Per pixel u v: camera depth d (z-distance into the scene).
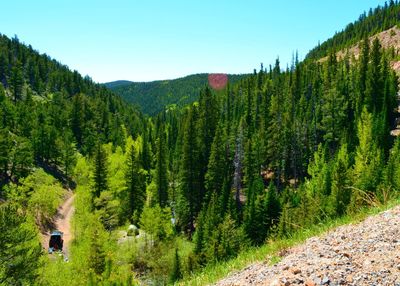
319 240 9.95
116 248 50.22
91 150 135.38
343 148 73.56
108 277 32.53
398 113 97.62
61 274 36.81
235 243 38.06
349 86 113.75
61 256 47.12
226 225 43.03
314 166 78.88
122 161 88.50
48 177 97.25
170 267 44.31
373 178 55.94
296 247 10.12
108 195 68.00
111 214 68.69
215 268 11.14
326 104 100.88
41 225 73.06
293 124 95.81
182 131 111.12
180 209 77.31
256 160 85.94
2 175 92.62
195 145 79.69
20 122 117.75
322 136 101.81
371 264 7.45
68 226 78.69
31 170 99.81
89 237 44.12
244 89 153.12
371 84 100.50
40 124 119.12
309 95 128.38
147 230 56.94
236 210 67.62
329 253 8.61
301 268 7.96
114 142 151.50
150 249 52.31
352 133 91.00
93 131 153.50
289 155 92.19
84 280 36.69
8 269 25.69
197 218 71.62
